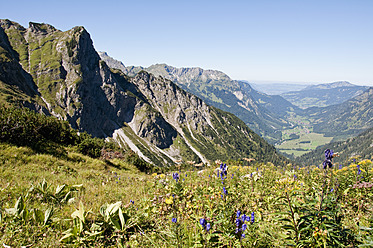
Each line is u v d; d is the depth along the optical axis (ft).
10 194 23.21
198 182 34.14
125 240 17.74
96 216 20.20
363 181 25.75
